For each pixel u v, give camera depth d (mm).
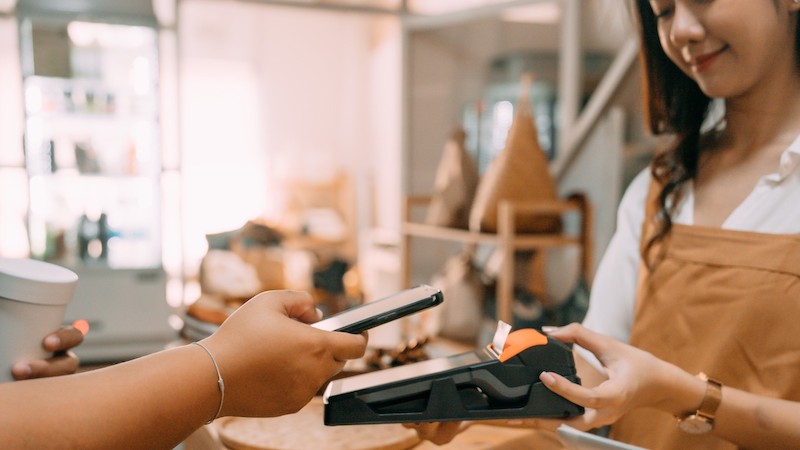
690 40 881
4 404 603
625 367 810
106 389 646
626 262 1155
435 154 4262
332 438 973
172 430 673
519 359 787
